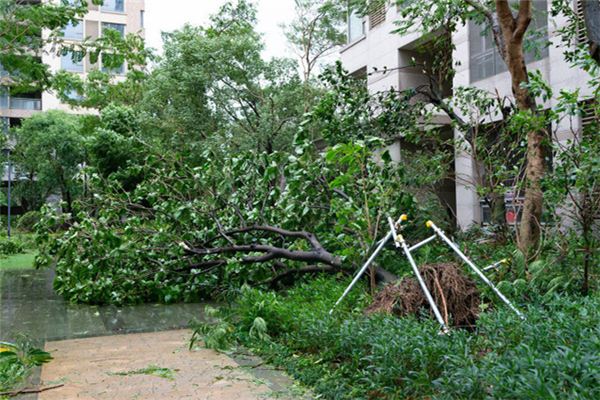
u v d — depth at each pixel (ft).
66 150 103.30
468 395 9.84
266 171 26.00
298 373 14.51
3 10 18.83
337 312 17.24
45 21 20.34
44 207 29.76
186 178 28.35
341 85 31.99
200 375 15.08
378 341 12.68
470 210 43.32
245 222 27.02
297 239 27.91
